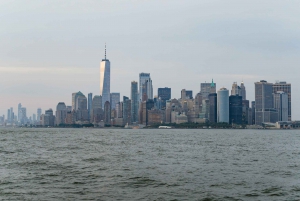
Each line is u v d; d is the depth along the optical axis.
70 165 84.69
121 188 57.16
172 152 123.31
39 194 52.69
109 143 181.50
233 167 82.19
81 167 81.00
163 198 50.88
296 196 52.50
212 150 134.88
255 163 90.69
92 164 86.69
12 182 61.66
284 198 51.38
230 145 169.12
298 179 65.81
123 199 50.09
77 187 57.75
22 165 84.50
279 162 93.38
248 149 142.25
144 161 93.62
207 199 50.62
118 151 126.69
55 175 69.12
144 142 193.62
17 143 178.88
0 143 178.50
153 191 55.09
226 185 59.81
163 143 183.38
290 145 175.12
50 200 49.31
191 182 62.28
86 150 131.12
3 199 49.84
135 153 118.25
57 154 113.81
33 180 63.62
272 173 72.94
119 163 88.88
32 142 189.00
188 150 133.38
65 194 52.78
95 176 68.12
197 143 185.38
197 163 89.75
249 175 70.06
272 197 51.88
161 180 64.00
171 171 74.88
